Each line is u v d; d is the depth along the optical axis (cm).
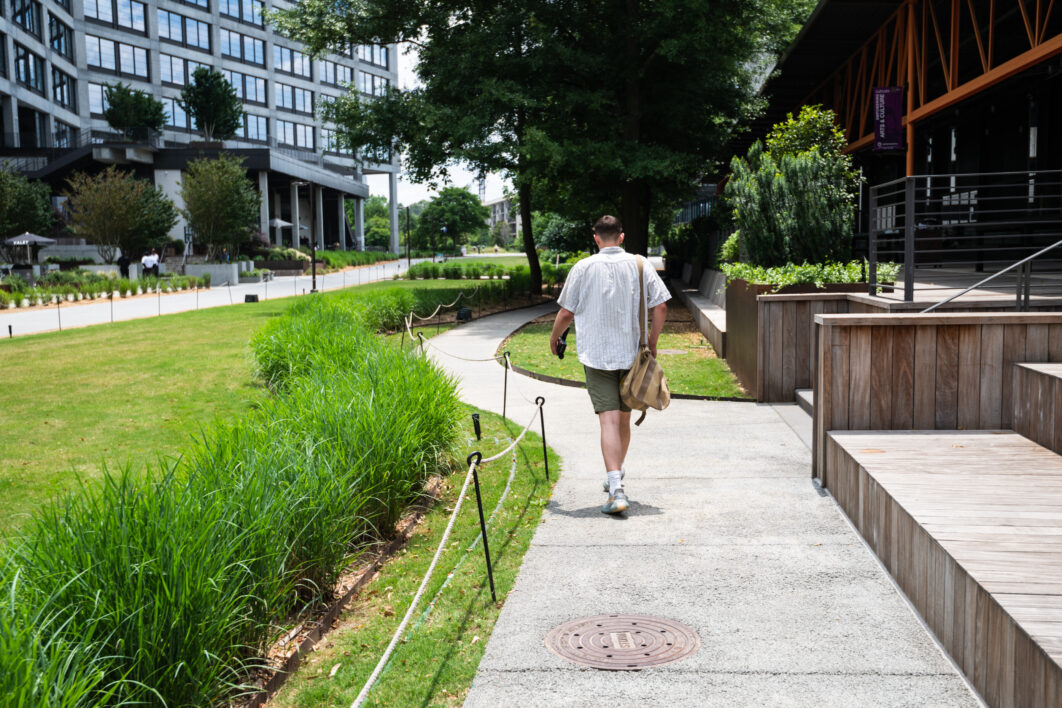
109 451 827
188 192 4562
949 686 317
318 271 5478
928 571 365
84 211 4319
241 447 482
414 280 4753
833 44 2103
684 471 651
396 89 2525
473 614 400
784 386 943
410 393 648
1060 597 293
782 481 611
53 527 336
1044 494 416
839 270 979
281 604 380
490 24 2250
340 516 450
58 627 284
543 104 2177
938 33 1591
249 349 1312
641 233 2730
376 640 382
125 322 2248
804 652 346
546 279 3581
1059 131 1498
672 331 1725
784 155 1110
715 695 314
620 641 362
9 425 948
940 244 1756
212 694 316
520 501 589
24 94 5278
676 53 2047
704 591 412
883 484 440
